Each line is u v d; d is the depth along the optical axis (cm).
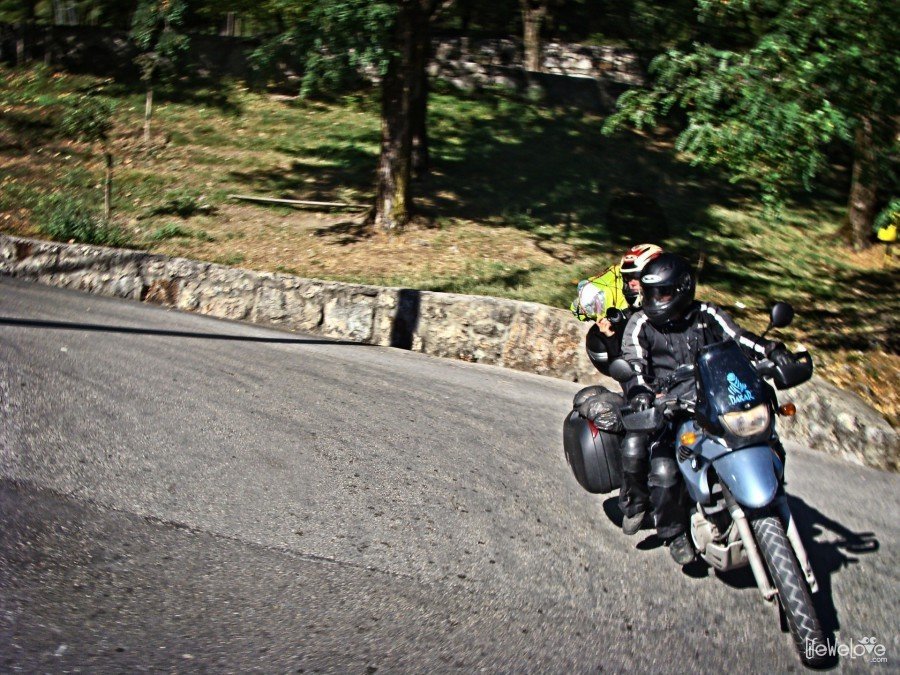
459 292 1203
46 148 1833
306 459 632
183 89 2294
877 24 802
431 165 1889
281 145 1981
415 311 1016
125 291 1138
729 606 472
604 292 652
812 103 840
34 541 486
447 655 411
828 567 523
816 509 611
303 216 1548
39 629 407
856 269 1516
